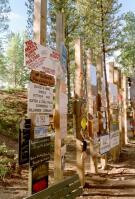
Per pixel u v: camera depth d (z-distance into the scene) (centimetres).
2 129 1894
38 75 775
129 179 1198
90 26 3058
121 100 1870
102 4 2655
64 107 917
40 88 787
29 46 733
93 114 1230
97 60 1393
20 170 1216
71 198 725
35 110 763
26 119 731
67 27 3161
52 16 3139
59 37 888
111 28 3103
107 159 1476
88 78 1211
